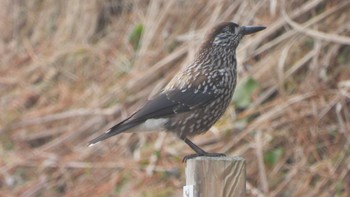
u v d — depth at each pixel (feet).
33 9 62.08
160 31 51.80
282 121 42.57
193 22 50.42
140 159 45.16
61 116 51.21
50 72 55.67
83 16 57.52
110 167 46.03
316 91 42.78
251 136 42.78
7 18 62.80
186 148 44.21
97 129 49.01
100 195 44.80
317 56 43.88
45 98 53.83
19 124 52.47
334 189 39.63
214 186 24.14
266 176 41.14
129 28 54.70
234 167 24.21
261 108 43.65
